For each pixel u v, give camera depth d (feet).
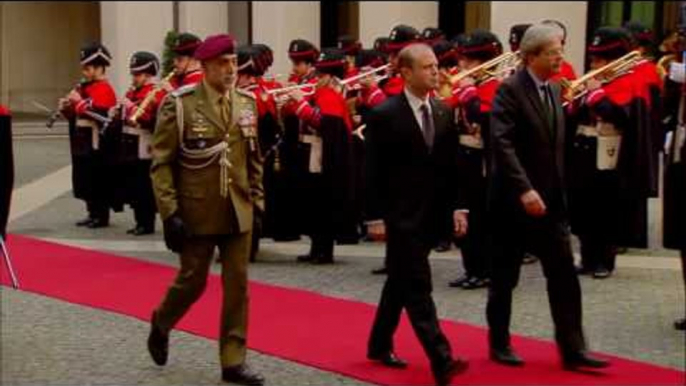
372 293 23.21
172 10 63.21
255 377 16.53
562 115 16.84
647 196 24.44
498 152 16.42
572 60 45.96
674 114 20.79
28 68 66.54
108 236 30.60
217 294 22.71
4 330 19.98
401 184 16.11
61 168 36.45
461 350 18.47
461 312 21.36
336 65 25.95
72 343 19.13
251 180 16.83
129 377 17.10
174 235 16.06
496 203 17.02
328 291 23.40
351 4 62.08
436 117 16.17
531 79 16.65
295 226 26.78
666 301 22.47
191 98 16.15
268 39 58.39
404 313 20.88
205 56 16.06
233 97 16.49
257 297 22.67
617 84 23.75
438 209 16.29
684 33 21.53
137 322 20.63
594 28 49.19
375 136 16.22
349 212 26.43
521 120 16.52
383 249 29.07
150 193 30.48
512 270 17.38
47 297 22.71
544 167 16.57
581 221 24.68
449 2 57.88
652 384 16.58
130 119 29.58
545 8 45.93
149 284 23.98
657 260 26.96
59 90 67.41
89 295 22.84
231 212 16.22
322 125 25.79
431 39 29.96
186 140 16.07
